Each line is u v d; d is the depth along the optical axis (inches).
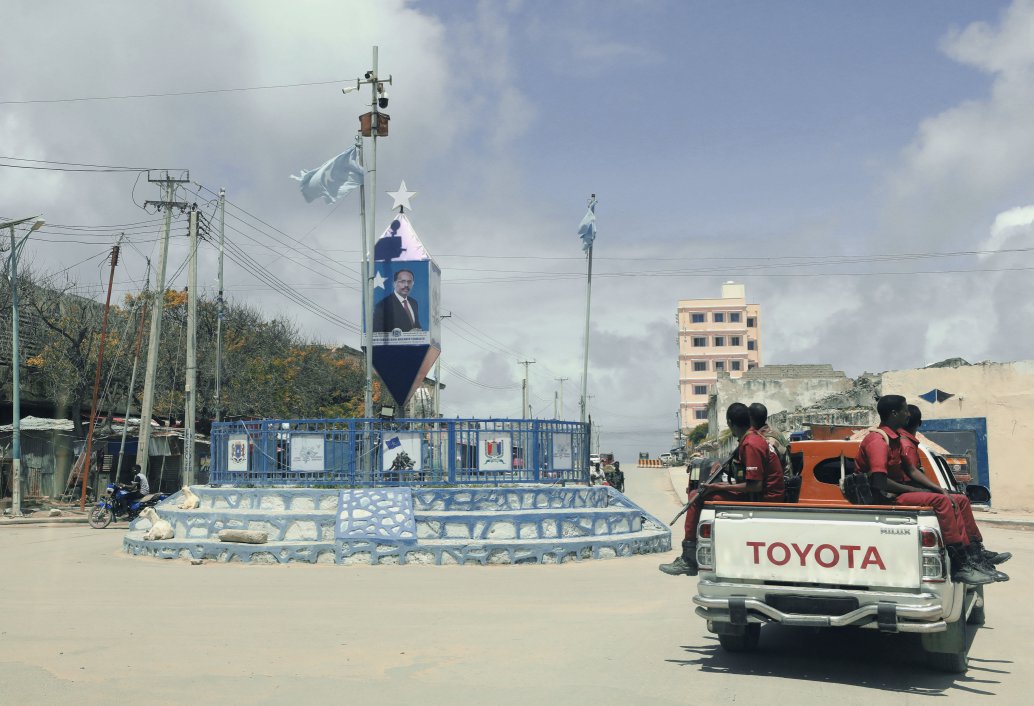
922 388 1254.9
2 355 1459.2
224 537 631.8
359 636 341.1
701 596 286.2
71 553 705.0
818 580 271.7
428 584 508.4
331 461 671.8
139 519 722.2
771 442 318.0
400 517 625.3
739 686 261.4
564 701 242.2
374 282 796.6
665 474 2410.2
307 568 592.4
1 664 288.2
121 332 1657.2
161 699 243.9
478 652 310.7
